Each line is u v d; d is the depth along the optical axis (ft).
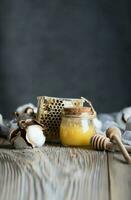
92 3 8.11
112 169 1.96
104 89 8.14
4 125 2.94
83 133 2.40
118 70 8.11
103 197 1.80
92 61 8.14
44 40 8.16
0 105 8.15
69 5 8.13
